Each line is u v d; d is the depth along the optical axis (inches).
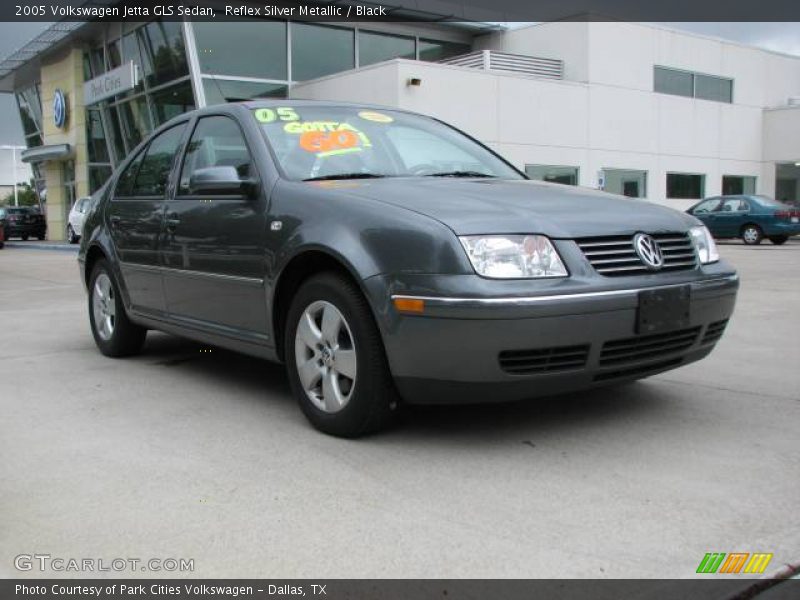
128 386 188.5
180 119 202.2
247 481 124.4
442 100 755.4
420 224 129.3
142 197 205.6
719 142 1056.8
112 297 221.8
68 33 1053.2
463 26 940.6
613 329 129.0
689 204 1029.8
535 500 115.0
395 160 174.4
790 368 197.0
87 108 1115.9
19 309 338.0
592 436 143.6
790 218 750.5
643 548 99.6
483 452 135.7
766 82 1120.8
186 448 141.0
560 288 125.3
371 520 109.2
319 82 802.8
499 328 121.8
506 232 127.4
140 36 898.1
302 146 167.5
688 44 1003.9
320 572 95.2
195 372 203.5
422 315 125.8
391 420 142.6
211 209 171.5
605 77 906.1
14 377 199.3
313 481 124.0
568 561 96.6
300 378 149.8
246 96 818.8
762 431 146.0
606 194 160.6
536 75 871.7
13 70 1278.3
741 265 504.1
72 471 130.1
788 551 98.4
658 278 136.2
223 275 166.9
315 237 141.3
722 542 101.0
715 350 220.4
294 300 149.3
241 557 99.3
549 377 127.4
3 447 142.9
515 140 820.6
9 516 112.5
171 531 106.8
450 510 112.1
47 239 1315.2
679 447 137.3
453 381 126.9
